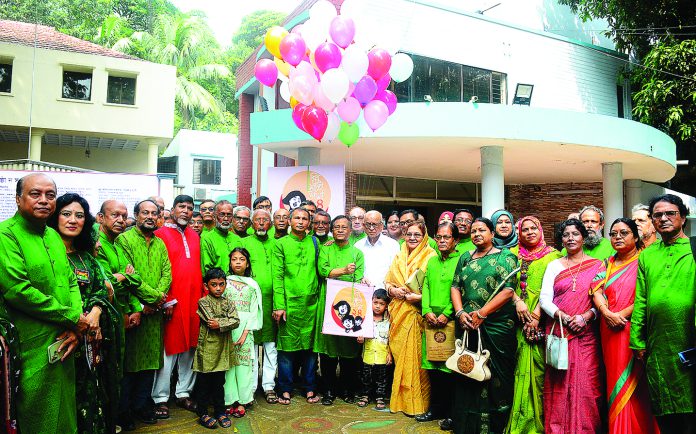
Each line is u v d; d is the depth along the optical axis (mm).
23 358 2807
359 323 4711
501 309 3982
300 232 4977
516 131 8336
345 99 5215
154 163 17453
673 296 3143
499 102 12203
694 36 12789
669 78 12477
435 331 4348
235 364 4395
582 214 4402
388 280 4801
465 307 4078
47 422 2828
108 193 6879
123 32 25500
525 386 3840
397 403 4605
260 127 8938
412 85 10906
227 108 32000
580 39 15508
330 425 4277
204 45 27344
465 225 4883
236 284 4559
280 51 5184
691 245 3168
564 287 3701
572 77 13414
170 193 11891
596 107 13812
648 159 10156
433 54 11078
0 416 2625
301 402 4891
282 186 8430
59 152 18312
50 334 2887
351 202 11594
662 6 12875
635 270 3547
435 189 13141
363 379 4832
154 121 17094
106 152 18969
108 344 3408
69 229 3215
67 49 16234
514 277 3953
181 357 4660
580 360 3605
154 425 4207
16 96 15438
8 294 2752
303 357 5027
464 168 11398
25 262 2840
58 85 15953
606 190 10648
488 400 4004
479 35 11828
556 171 11859
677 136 12852
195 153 23453
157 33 26875
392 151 9508
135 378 4184
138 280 4000
